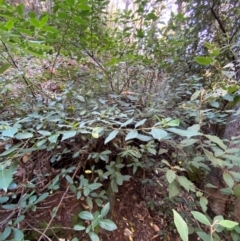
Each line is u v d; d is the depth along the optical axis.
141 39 1.73
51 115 1.03
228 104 1.39
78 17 1.22
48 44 1.39
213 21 2.13
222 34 1.86
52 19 1.30
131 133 0.61
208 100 0.93
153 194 1.45
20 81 1.48
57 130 0.86
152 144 1.07
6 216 1.00
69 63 1.94
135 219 1.36
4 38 0.58
